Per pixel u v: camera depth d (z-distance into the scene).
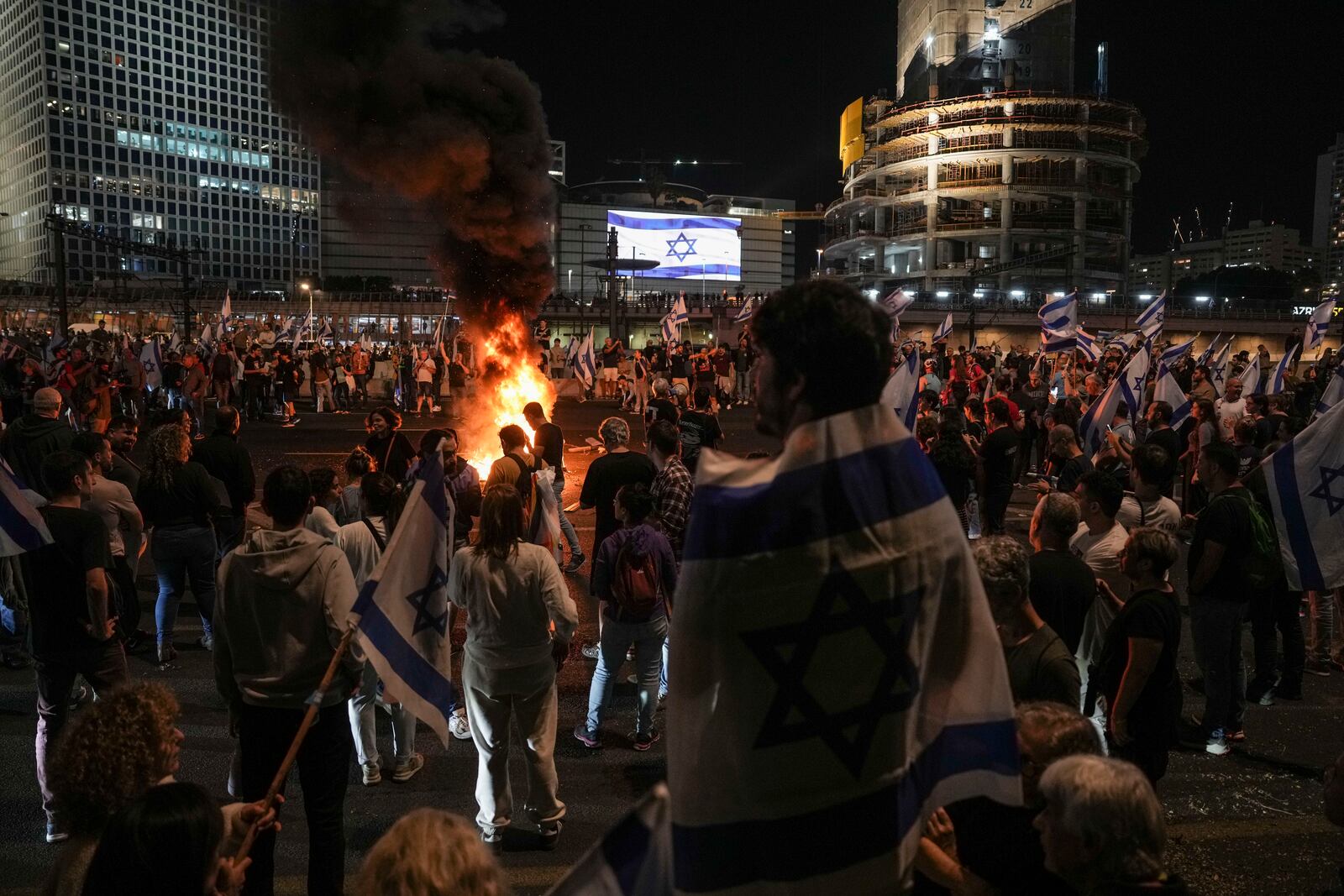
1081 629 4.20
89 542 4.62
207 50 123.88
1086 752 2.49
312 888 3.83
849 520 1.58
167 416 8.84
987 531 10.28
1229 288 115.12
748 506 1.54
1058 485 9.17
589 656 7.33
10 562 4.88
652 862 1.46
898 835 1.63
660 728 6.11
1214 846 4.65
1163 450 6.33
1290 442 5.32
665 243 109.56
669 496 6.18
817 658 1.56
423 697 3.82
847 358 1.60
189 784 2.24
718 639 1.54
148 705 2.73
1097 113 85.94
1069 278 83.06
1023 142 85.25
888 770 1.61
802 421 1.64
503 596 4.37
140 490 6.88
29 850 4.51
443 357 26.95
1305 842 4.70
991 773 1.73
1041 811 2.44
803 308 1.63
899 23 109.06
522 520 4.46
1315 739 6.01
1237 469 5.80
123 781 2.61
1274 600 6.70
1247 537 5.60
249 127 127.31
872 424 1.63
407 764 5.32
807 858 1.57
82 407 17.48
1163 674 4.08
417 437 20.23
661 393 11.80
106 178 118.31
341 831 3.89
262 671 3.78
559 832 4.74
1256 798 5.19
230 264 125.81
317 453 18.00
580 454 18.41
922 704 1.72
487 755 4.50
